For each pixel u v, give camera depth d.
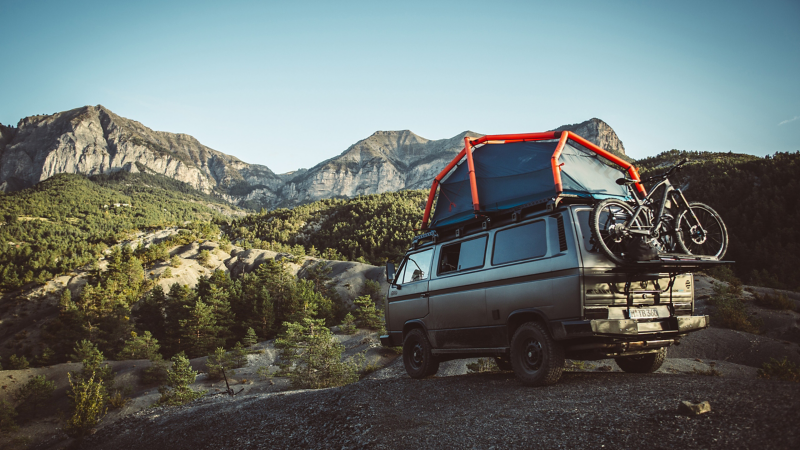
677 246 5.50
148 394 56.78
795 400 3.38
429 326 7.38
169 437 6.81
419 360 7.71
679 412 3.59
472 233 6.89
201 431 6.59
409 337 7.86
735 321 27.80
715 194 155.25
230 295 104.75
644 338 5.37
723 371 17.39
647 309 5.42
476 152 7.12
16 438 46.75
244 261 173.50
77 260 198.88
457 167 7.54
